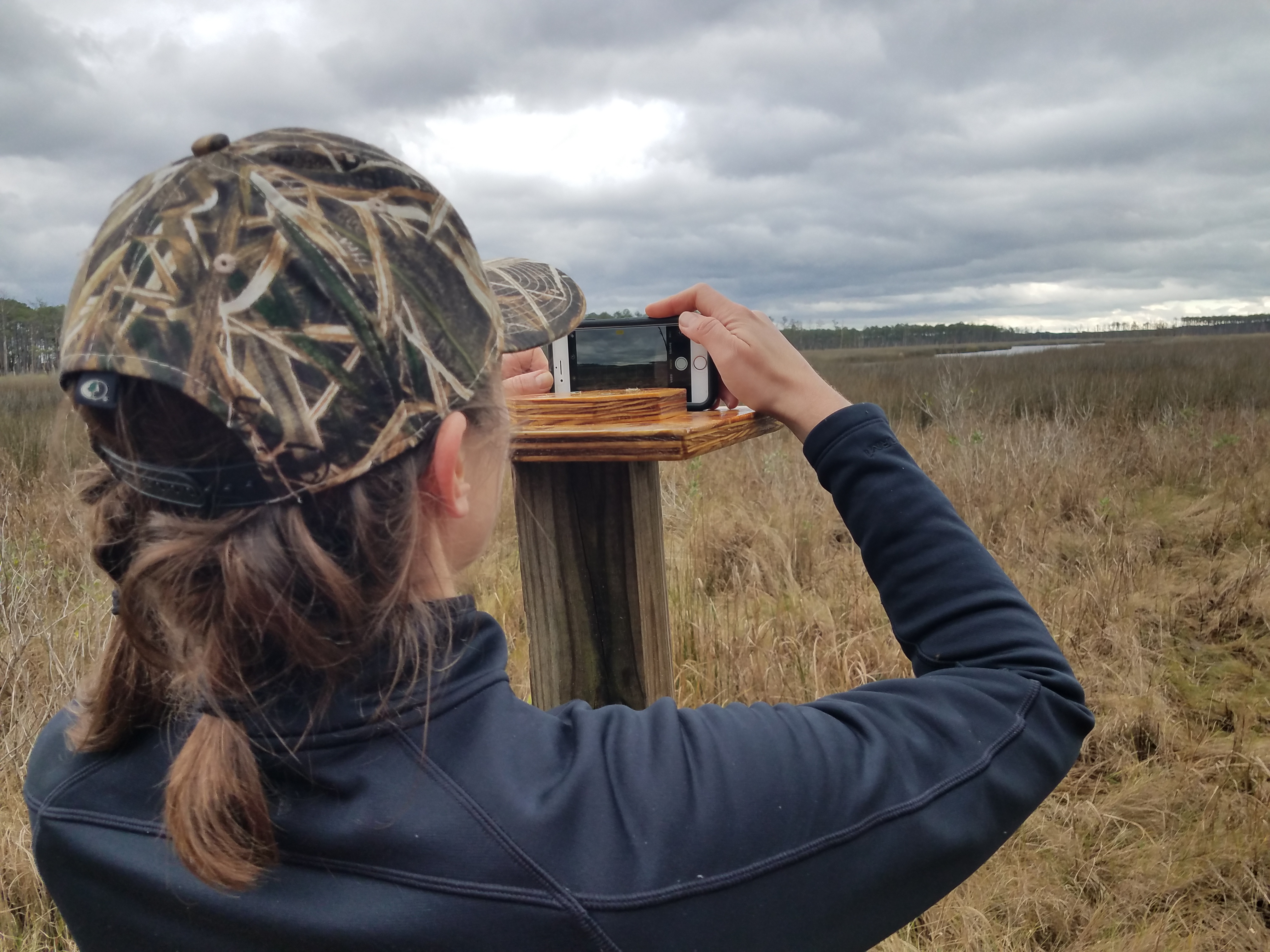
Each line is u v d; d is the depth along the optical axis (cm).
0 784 229
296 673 49
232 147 47
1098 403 1039
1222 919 194
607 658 117
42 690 255
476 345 52
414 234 49
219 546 44
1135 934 192
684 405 123
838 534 481
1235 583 374
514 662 294
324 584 43
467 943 47
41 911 196
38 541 332
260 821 48
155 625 48
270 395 43
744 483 611
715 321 80
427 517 50
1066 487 552
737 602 371
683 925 48
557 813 49
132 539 50
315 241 45
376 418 45
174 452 45
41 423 722
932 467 604
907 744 55
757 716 56
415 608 50
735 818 50
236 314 43
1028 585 391
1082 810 233
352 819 48
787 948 50
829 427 72
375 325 45
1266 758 246
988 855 57
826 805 51
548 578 117
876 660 311
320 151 47
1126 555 417
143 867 53
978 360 2294
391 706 49
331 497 45
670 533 477
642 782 51
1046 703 59
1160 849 217
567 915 47
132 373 42
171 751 56
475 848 48
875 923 53
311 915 48
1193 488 584
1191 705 294
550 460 99
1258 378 1192
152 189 47
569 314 78
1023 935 195
